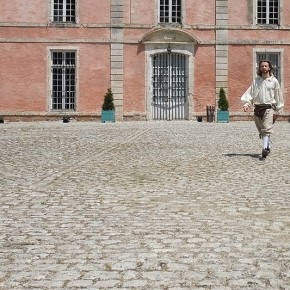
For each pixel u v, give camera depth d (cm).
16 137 1642
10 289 372
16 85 2683
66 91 2734
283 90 2750
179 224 560
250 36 2734
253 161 1075
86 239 502
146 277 396
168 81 2748
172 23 2716
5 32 2678
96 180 844
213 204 664
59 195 720
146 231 530
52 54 2717
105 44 2695
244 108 1155
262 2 2755
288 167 990
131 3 2700
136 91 2703
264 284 380
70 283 384
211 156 1155
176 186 793
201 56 2723
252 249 466
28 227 548
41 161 1071
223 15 2719
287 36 2747
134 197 709
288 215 602
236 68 2733
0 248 473
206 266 421
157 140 1535
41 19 2694
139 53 2702
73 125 2306
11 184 803
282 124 2527
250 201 681
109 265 424
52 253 457
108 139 1570
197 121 2700
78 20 2694
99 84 2700
